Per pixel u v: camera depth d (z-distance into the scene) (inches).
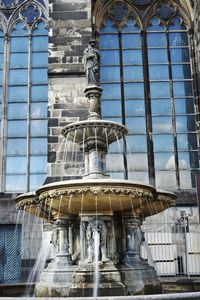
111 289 474.0
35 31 1085.8
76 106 932.0
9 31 1083.3
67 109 929.5
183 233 914.7
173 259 895.7
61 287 483.8
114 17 1113.4
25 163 994.1
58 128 917.2
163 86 1069.1
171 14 1118.4
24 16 1093.8
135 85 1067.3
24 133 1014.4
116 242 522.6
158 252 898.1
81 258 502.6
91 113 579.8
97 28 1098.7
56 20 987.3
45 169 992.2
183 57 1092.5
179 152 1023.6
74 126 551.8
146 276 502.9
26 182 981.8
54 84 944.3
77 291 475.5
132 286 486.3
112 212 513.7
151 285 498.6
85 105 932.0
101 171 557.6
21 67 1060.5
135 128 1036.5
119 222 531.2
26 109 1031.0
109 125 546.9
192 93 1066.1
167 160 1017.5
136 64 1082.7
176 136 1033.5
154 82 1071.6
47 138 979.9
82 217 510.9
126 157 1013.2
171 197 540.7
